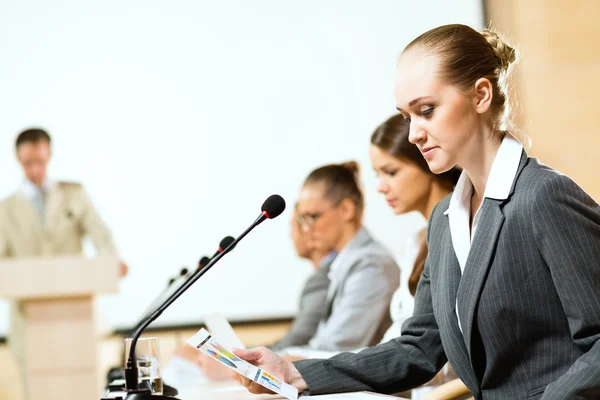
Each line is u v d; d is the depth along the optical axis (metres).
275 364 2.41
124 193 8.74
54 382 6.16
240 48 8.92
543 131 8.92
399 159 3.44
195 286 8.62
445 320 2.12
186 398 2.56
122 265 6.39
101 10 8.79
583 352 1.92
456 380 2.90
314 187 4.68
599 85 8.99
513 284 1.95
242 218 8.83
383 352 2.43
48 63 8.70
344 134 8.94
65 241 7.79
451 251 2.16
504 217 1.97
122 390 2.64
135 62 8.82
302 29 8.95
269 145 8.90
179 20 8.88
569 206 1.89
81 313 6.20
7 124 8.62
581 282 1.85
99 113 8.76
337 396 2.32
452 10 8.97
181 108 8.84
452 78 2.00
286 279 8.74
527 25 8.95
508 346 1.98
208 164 8.84
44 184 7.82
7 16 8.66
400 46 8.98
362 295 4.40
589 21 9.00
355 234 4.66
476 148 2.04
